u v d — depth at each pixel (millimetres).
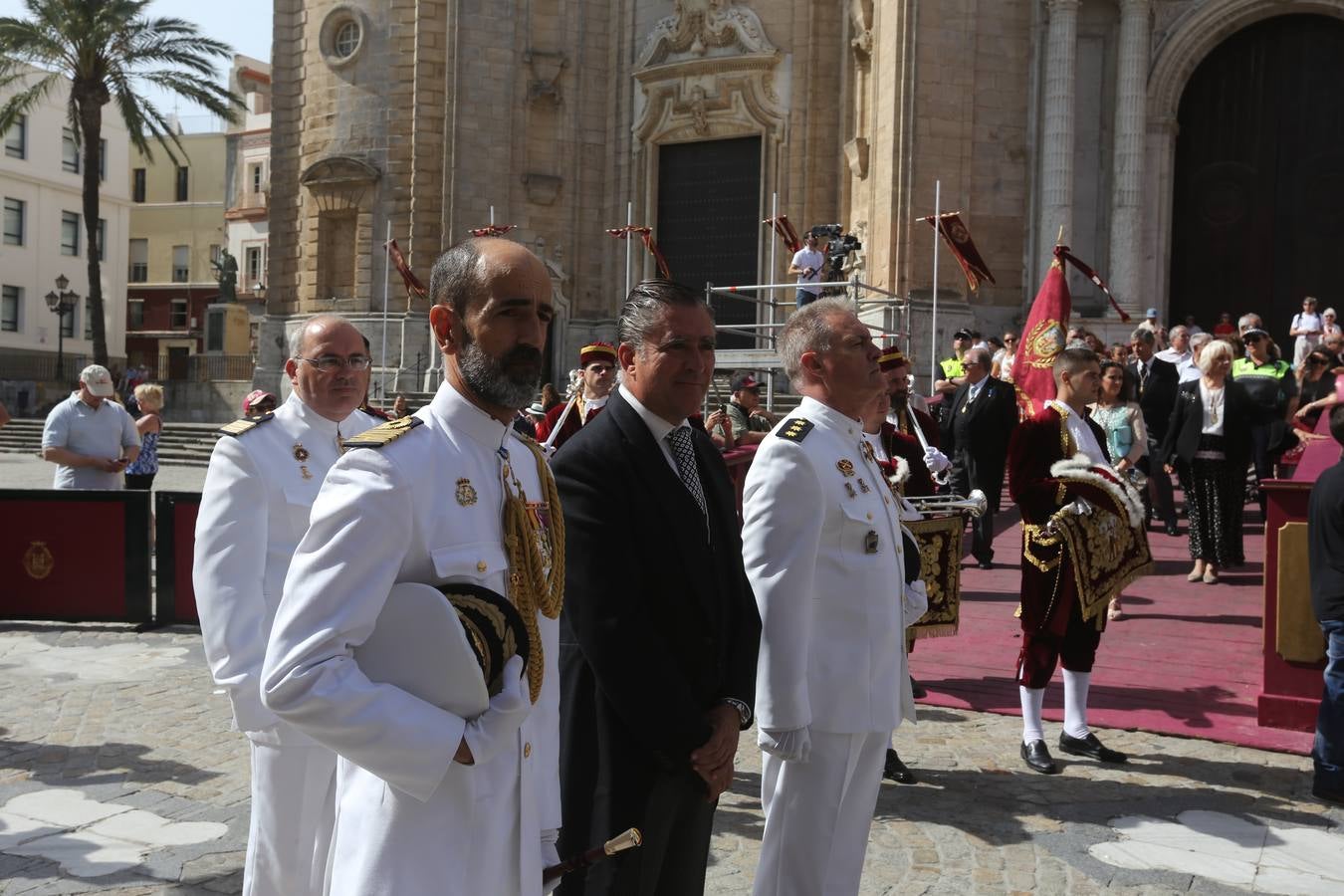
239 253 58719
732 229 28016
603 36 29406
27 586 10086
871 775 4125
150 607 9984
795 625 3771
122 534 10000
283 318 31641
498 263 2641
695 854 3471
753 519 3871
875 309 23078
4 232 49812
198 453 27234
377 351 29500
